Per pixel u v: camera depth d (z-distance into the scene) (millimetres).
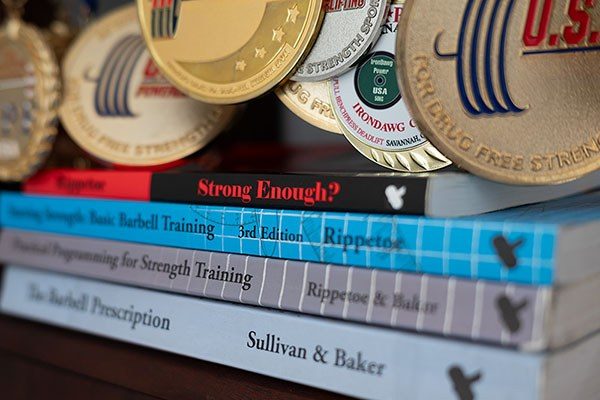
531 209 460
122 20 607
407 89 406
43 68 593
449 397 386
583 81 417
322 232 432
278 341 447
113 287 536
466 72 414
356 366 416
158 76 570
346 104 471
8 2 628
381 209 416
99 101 591
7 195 617
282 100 486
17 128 605
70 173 577
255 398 459
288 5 456
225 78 480
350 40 451
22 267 604
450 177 413
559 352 375
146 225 515
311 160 612
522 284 369
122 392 527
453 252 387
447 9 411
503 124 415
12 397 602
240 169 549
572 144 417
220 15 481
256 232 458
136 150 563
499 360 373
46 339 578
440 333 387
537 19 415
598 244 395
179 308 495
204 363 494
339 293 423
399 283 403
